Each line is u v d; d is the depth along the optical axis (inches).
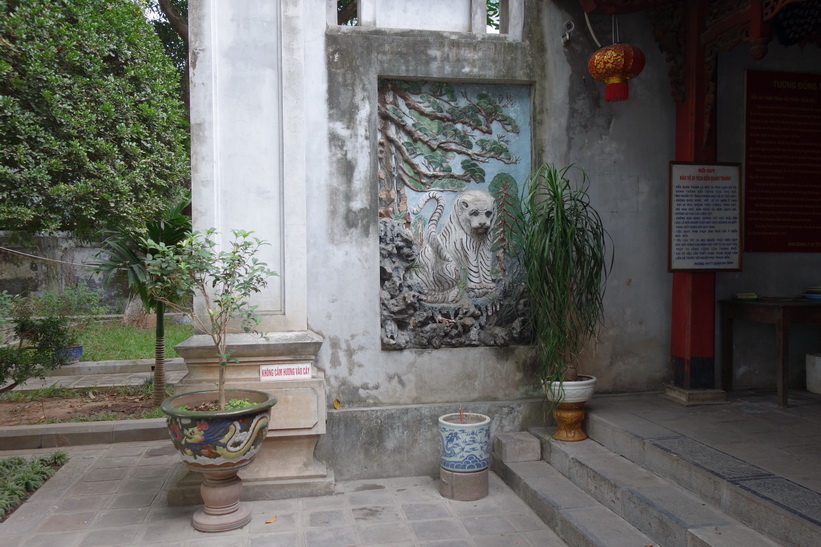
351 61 183.3
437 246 190.9
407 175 189.9
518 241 195.3
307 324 181.6
